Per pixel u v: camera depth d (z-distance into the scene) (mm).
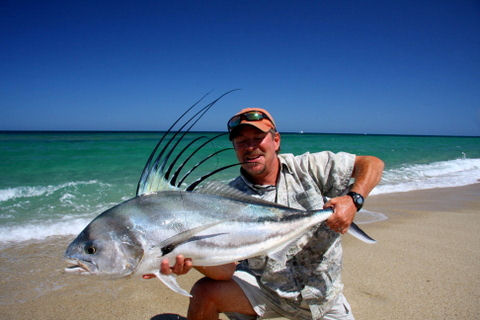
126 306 3311
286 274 2498
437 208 7426
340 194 2723
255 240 2311
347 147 32719
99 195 8773
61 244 5211
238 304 2592
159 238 2105
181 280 3953
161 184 2311
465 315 3020
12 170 12984
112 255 2062
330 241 2533
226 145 24406
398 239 5156
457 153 25734
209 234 2201
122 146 25422
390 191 9703
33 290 3617
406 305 3207
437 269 4008
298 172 2744
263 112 2713
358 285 3609
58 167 14086
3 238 5406
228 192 2389
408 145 38469
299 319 2646
